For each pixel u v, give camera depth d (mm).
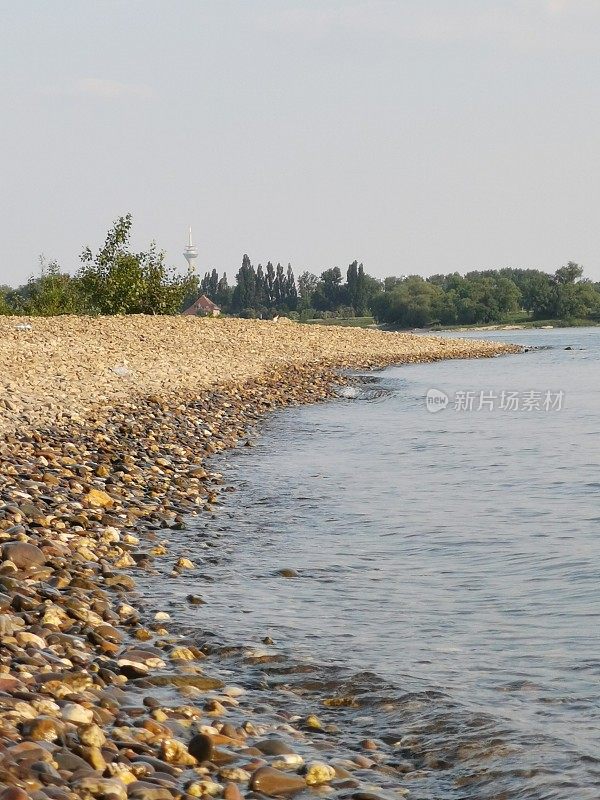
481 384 69000
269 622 14961
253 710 11508
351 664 13086
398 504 25078
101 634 13656
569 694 11930
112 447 31172
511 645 13867
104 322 79438
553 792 9391
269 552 19719
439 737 10812
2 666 11219
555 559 18906
